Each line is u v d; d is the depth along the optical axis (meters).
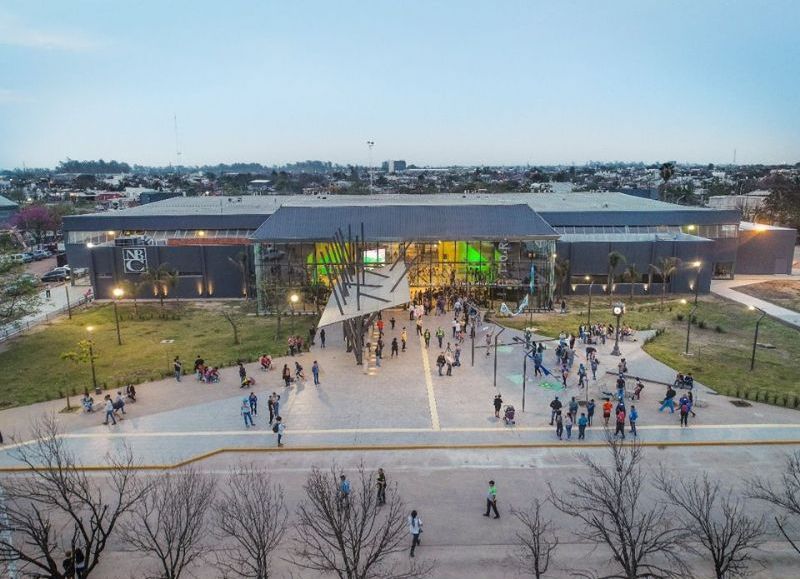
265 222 70.25
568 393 41.59
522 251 68.44
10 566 22.61
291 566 23.70
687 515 26.44
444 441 34.41
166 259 75.69
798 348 52.56
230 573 23.22
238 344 54.97
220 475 30.86
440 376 45.41
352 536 20.58
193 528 22.25
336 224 69.44
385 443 34.22
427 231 68.38
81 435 35.84
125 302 74.62
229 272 76.06
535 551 21.08
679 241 74.94
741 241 84.62
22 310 59.44
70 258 82.19
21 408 40.50
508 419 36.28
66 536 26.06
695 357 49.66
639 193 143.38
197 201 105.38
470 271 69.31
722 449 33.19
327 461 32.34
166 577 20.94
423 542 25.11
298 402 40.47
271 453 33.38
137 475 30.88
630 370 46.38
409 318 62.88
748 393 41.25
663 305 68.62
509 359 49.28
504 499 28.33
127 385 44.47
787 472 30.38
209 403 40.56
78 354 43.94
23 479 30.11
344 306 48.09
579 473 30.70
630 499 26.25
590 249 75.25
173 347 54.38
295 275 68.31
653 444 33.62
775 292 74.44
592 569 23.47
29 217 134.75
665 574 22.75
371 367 47.66
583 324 60.31
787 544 24.72
